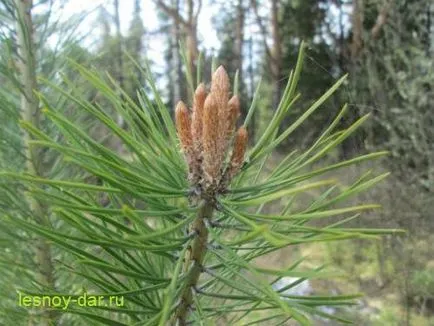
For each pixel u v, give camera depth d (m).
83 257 0.12
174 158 0.13
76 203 0.11
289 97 0.13
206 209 0.12
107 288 0.14
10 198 0.23
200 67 0.15
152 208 0.13
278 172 0.13
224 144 0.12
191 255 0.13
